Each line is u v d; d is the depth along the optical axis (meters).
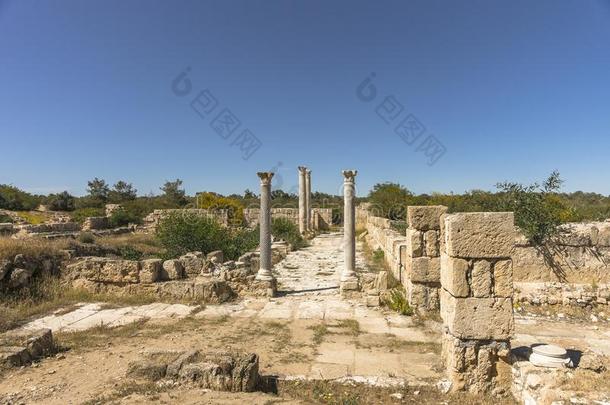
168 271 12.90
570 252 11.30
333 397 5.89
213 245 17.92
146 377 5.86
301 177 34.59
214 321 9.96
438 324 9.58
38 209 44.34
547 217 11.51
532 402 5.38
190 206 42.03
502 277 6.19
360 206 47.09
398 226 23.28
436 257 10.50
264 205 13.04
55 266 13.41
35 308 10.79
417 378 6.56
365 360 7.37
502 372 6.16
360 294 12.34
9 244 12.65
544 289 11.02
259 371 6.80
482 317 6.17
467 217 6.23
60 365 6.79
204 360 5.98
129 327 9.38
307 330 9.22
